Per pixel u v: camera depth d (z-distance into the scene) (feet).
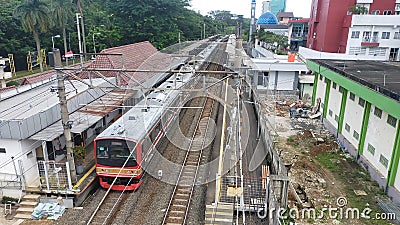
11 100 52.11
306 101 91.35
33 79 79.15
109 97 57.82
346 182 47.26
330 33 124.36
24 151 40.29
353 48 120.67
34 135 40.34
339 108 64.85
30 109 45.24
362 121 52.95
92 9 162.40
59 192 39.73
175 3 142.92
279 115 79.97
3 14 131.23
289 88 94.22
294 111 79.00
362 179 48.08
